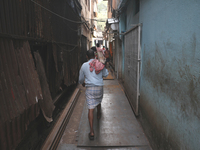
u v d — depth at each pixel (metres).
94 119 3.78
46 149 2.46
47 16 3.03
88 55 3.35
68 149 2.80
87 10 11.91
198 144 1.38
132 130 3.30
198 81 1.38
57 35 3.73
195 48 1.43
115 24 8.66
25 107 1.93
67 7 4.83
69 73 5.07
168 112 2.05
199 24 1.36
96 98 3.06
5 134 1.62
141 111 3.57
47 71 3.22
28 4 2.25
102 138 3.03
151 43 2.76
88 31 13.65
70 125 3.70
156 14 2.48
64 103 4.99
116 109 4.34
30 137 2.75
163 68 2.21
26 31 2.18
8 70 1.71
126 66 5.65
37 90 2.24
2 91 1.58
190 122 1.52
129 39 4.87
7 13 1.74
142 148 2.79
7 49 1.74
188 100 1.56
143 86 3.35
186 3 1.58
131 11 5.09
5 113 1.60
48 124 3.56
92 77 3.02
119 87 6.86
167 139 2.09
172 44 1.92
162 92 2.27
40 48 3.15
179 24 1.73
